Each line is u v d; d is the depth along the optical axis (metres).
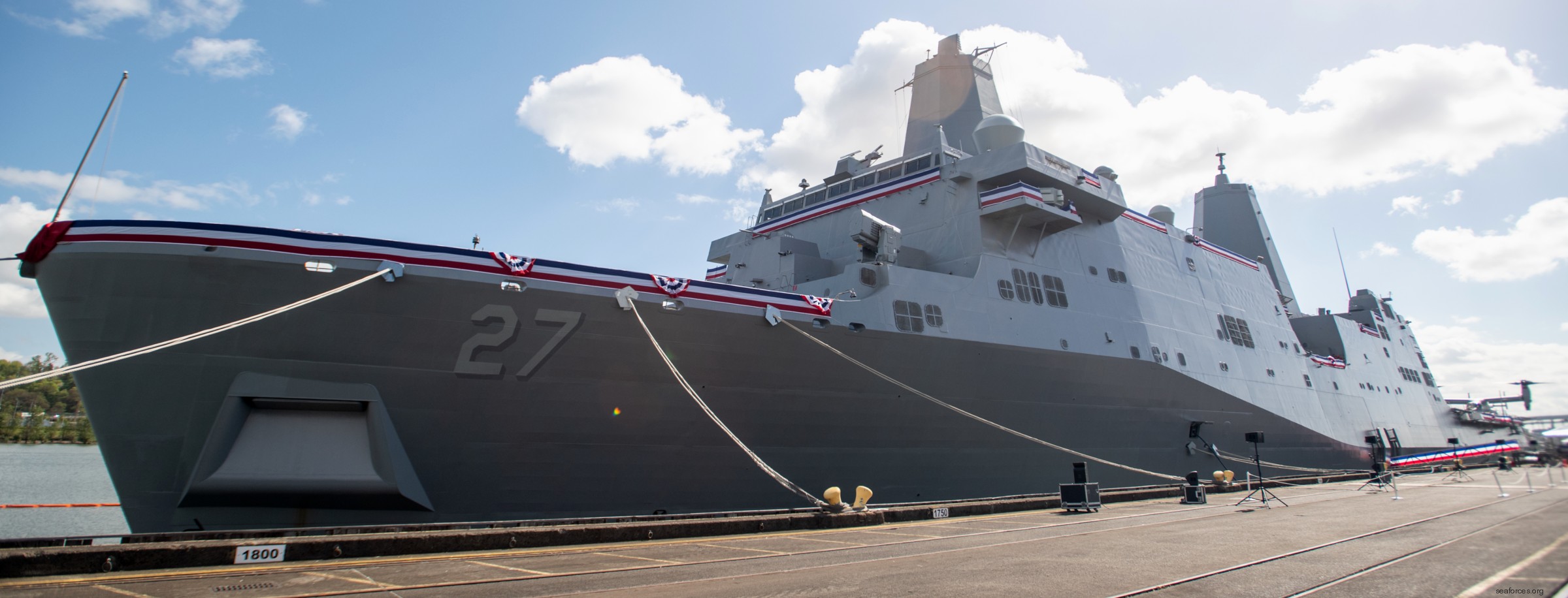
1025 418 21.91
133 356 13.38
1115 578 8.91
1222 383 28.28
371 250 14.25
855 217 20.84
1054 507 19.67
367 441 14.45
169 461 13.53
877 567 9.88
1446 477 36.38
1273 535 13.30
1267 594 7.90
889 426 19.55
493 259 15.03
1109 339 24.45
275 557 9.75
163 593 7.68
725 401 17.30
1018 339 21.80
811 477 18.66
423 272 14.48
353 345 14.24
